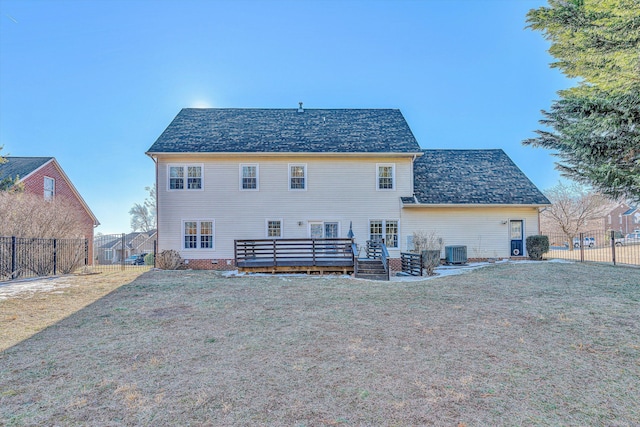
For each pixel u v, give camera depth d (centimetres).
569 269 1195
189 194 1620
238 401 338
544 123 1116
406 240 1641
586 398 342
